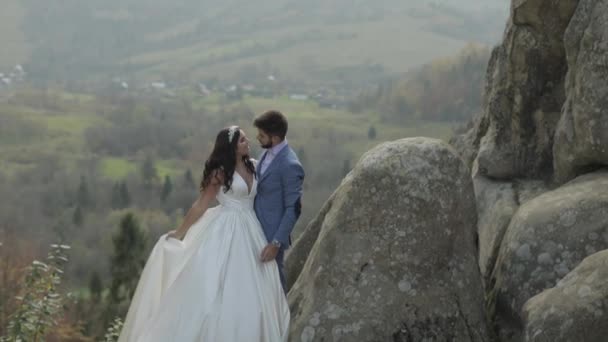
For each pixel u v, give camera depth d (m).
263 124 7.09
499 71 8.97
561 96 8.59
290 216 6.96
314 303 6.68
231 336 6.57
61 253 11.45
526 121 8.78
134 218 30.73
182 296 6.73
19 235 55.19
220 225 6.98
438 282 6.59
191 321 6.60
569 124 7.92
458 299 6.58
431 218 6.58
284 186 7.06
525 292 6.78
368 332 6.46
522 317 6.30
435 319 6.49
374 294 6.55
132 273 30.23
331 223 6.82
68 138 106.94
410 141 6.80
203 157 94.38
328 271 6.71
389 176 6.65
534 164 8.75
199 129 105.12
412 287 6.55
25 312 10.95
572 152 7.88
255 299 6.73
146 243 30.88
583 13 7.74
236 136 7.10
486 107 9.93
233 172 7.03
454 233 6.63
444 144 6.80
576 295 5.88
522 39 8.55
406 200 6.61
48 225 64.69
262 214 7.10
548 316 5.91
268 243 7.03
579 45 7.77
